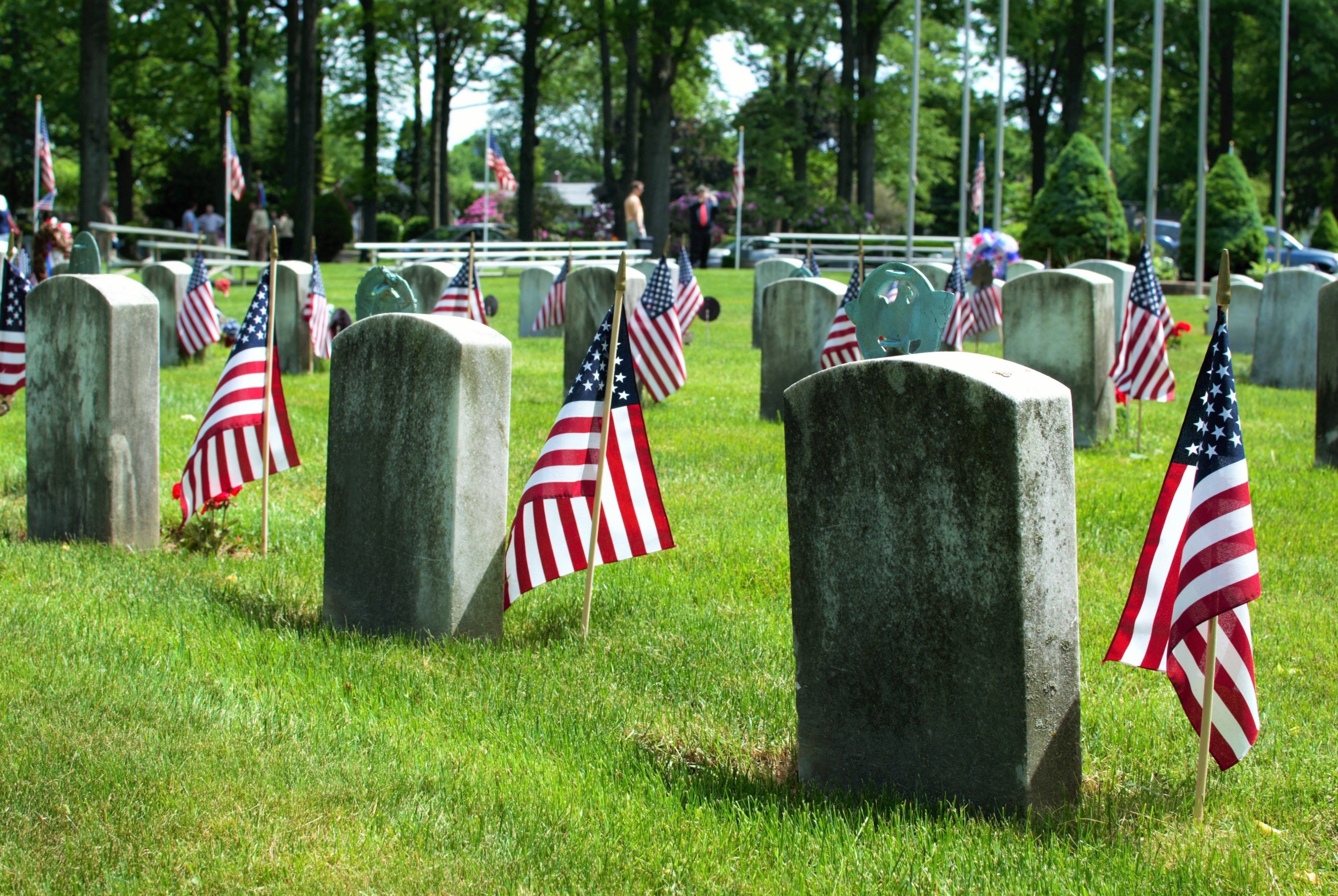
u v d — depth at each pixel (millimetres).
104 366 6891
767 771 4414
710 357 17141
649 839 3770
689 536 7367
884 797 3953
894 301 5492
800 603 4137
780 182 54625
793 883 3508
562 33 48938
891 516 3883
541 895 3455
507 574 5672
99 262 9828
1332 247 41938
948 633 3826
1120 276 13531
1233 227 29188
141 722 4508
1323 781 4227
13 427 10727
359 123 52750
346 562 5734
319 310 14328
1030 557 3674
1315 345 14344
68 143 58188
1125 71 56500
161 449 9719
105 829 3701
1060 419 3730
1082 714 4766
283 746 4355
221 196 47281
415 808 3938
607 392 5555
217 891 3416
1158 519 4148
